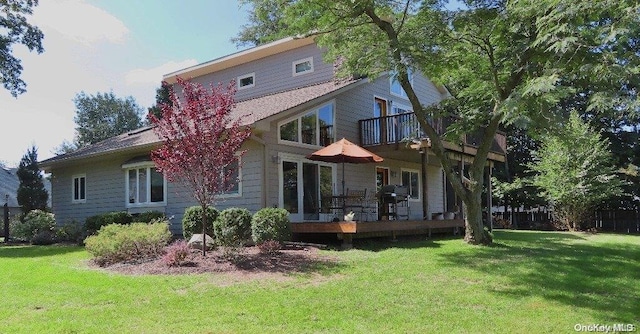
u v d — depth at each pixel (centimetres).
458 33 1118
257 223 991
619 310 572
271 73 1895
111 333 463
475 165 1189
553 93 915
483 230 1182
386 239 1273
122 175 1592
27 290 648
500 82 1174
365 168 1612
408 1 1130
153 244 901
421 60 1073
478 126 1208
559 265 868
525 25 1014
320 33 1173
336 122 1502
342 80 1506
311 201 1363
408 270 801
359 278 734
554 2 788
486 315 544
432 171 2019
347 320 516
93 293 626
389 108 1789
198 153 841
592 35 859
